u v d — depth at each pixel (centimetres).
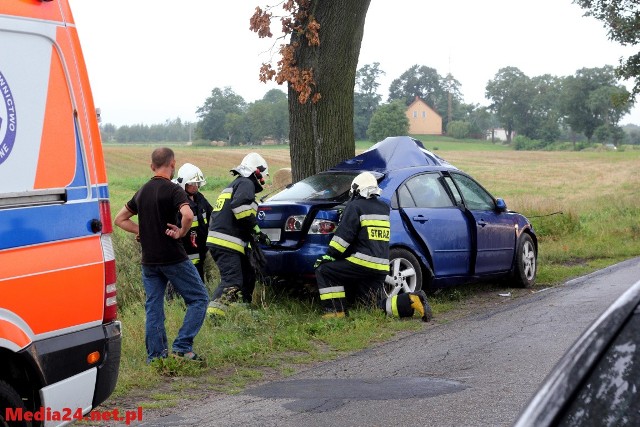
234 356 767
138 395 648
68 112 473
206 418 573
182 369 708
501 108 17325
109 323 491
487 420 539
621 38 2634
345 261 917
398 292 984
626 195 3562
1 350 425
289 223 959
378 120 14800
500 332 848
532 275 1212
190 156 8331
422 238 1006
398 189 1007
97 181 488
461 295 1123
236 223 927
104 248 488
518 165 8550
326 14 1217
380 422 543
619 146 14950
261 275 976
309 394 630
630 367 199
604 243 1794
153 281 725
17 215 436
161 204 713
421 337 850
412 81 19112
